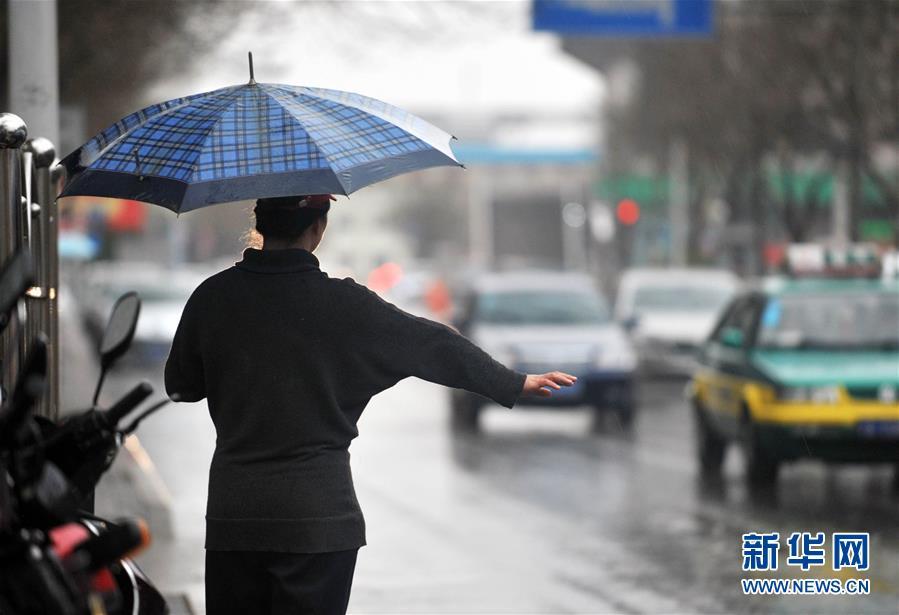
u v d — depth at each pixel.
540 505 38.28
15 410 10.26
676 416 65.62
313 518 12.79
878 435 37.34
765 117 90.31
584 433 57.97
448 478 44.16
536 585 27.52
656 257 158.00
